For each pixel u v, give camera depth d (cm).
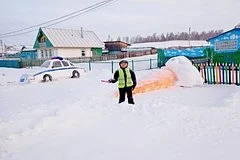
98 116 659
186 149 438
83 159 417
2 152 460
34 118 645
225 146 446
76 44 4853
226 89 1052
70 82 1620
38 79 1688
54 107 759
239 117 605
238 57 1752
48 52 4794
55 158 427
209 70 1243
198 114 641
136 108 720
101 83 1463
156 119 614
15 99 1061
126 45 6550
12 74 2470
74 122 611
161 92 1037
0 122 630
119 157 418
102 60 4775
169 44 8000
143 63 3278
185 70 1161
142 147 454
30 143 497
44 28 4781
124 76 788
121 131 542
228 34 1786
